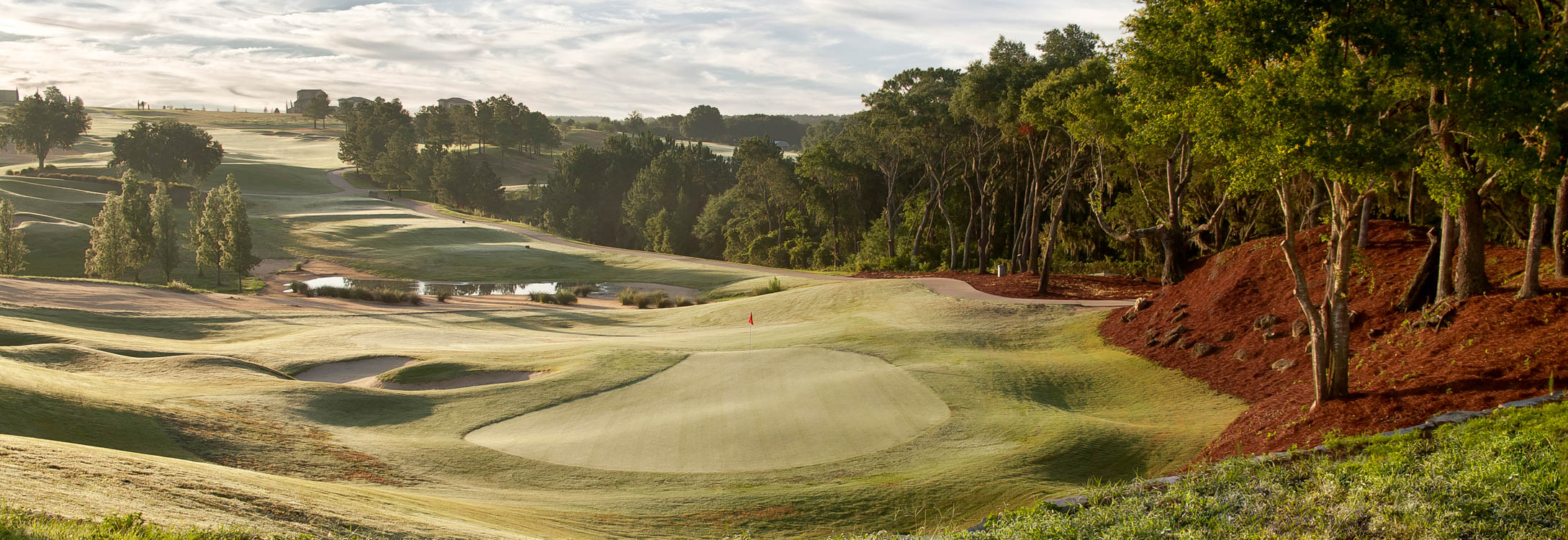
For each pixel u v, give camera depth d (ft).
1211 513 30.07
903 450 54.70
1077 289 134.51
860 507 43.06
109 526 22.93
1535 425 35.24
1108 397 71.20
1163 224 128.26
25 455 31.27
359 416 65.67
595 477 50.72
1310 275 81.76
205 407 60.13
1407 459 33.32
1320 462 35.45
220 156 393.09
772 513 41.98
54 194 309.83
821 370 80.23
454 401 71.36
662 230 357.20
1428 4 46.21
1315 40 43.50
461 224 324.80
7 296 127.85
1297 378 65.10
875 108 189.37
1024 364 80.12
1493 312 57.31
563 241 305.12
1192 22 51.98
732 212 337.52
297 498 33.42
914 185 251.80
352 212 337.72
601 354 89.61
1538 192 46.65
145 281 213.87
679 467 52.70
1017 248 192.54
